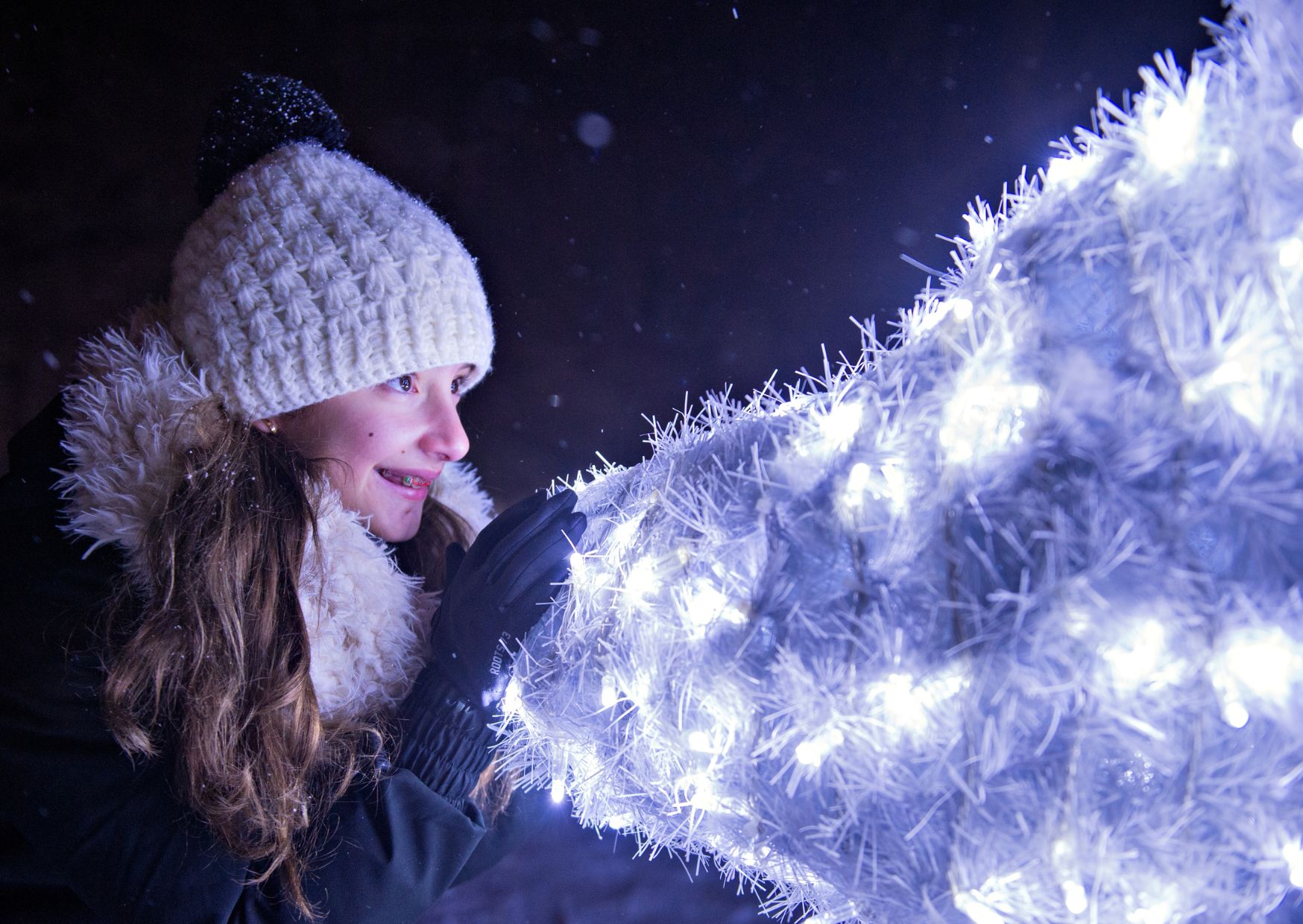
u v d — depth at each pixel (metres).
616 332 4.34
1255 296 0.52
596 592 0.83
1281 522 0.52
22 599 1.07
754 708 0.66
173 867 1.03
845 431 0.68
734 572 0.69
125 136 4.65
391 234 1.17
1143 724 0.53
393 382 1.21
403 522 1.33
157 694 1.02
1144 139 0.57
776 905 0.81
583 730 0.83
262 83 1.30
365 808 1.08
